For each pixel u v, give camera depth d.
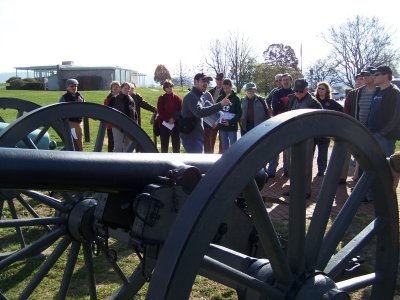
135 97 8.73
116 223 2.51
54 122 3.45
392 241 2.53
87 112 3.44
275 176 7.70
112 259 2.69
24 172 1.94
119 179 2.19
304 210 2.06
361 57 36.47
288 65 42.12
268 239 1.98
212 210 1.69
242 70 41.41
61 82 44.38
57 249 2.93
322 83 7.18
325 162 7.63
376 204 2.50
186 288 1.67
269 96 8.78
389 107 5.63
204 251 1.69
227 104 5.84
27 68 53.00
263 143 1.79
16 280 3.76
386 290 2.57
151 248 2.21
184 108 5.91
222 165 1.75
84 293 3.55
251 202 1.89
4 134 3.11
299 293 2.07
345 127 2.12
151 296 1.66
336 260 2.37
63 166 2.03
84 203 2.96
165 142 7.37
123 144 6.85
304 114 1.92
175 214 2.25
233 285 2.28
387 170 2.40
